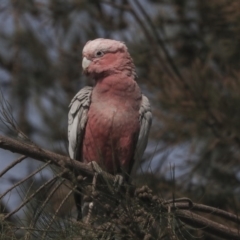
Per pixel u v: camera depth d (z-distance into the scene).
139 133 8.78
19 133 6.44
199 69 11.62
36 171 6.24
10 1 14.57
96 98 8.83
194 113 11.11
